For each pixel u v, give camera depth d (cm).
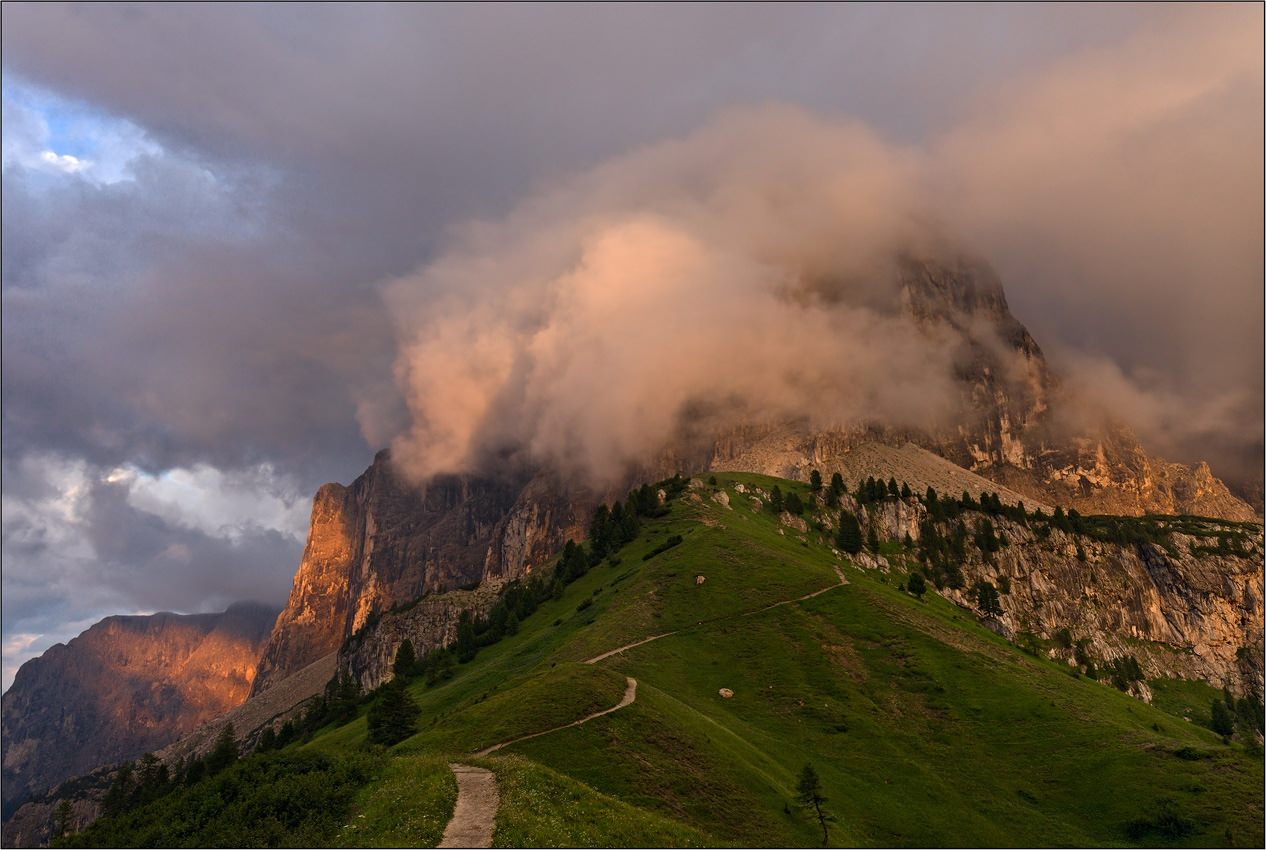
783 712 14512
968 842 11200
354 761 7425
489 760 7719
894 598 19750
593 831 6119
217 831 5991
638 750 10081
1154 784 12069
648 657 15938
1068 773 12912
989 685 15512
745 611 18400
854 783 12356
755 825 9350
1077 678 19750
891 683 15600
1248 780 11631
